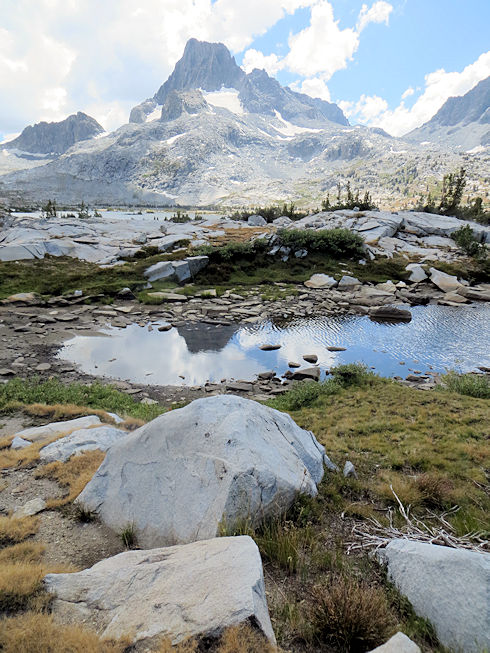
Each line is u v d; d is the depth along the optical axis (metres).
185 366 21.91
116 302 34.88
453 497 8.19
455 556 4.71
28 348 23.16
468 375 18.64
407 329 29.52
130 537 6.08
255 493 6.04
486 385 17.17
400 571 5.14
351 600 4.33
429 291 41.44
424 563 4.90
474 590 4.26
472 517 7.30
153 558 4.88
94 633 3.79
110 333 27.20
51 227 55.56
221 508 5.65
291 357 23.75
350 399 16.12
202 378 20.33
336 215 66.50
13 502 7.44
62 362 21.42
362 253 49.41
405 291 40.47
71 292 35.44
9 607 4.17
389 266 46.81
